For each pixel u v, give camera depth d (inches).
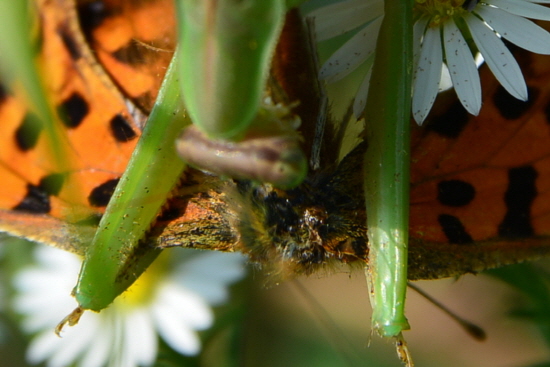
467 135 4.8
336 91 5.1
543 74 4.7
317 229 4.7
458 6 4.9
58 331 4.8
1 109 4.8
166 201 4.8
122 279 4.8
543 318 5.5
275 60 4.6
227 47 3.9
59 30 4.8
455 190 4.7
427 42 4.9
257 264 4.9
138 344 6.2
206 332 6.1
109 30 4.8
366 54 4.9
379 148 4.7
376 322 4.6
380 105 4.7
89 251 4.8
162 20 4.8
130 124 4.8
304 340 7.1
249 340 7.0
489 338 7.5
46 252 6.3
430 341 7.6
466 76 4.8
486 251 4.7
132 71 4.8
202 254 6.2
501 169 4.7
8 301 6.4
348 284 7.2
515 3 4.8
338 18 4.9
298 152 4.0
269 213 4.7
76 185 4.8
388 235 4.6
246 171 4.0
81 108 4.8
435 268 4.7
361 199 4.8
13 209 4.9
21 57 3.9
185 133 4.0
